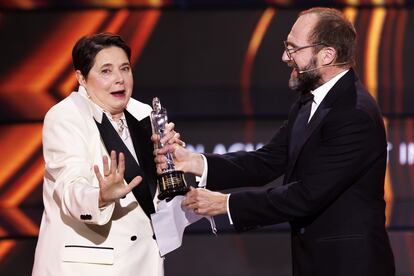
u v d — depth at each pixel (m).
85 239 7.23
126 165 7.35
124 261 7.27
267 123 14.36
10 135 14.10
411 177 14.10
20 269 13.23
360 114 7.63
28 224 13.44
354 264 7.58
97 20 14.61
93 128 7.34
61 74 14.52
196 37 14.68
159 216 7.50
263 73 14.68
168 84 14.68
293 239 8.08
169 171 7.38
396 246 13.34
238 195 7.82
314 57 7.95
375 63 14.61
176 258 13.35
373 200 7.77
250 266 13.41
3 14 14.45
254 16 14.62
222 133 14.32
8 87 14.43
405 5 14.66
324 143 7.71
